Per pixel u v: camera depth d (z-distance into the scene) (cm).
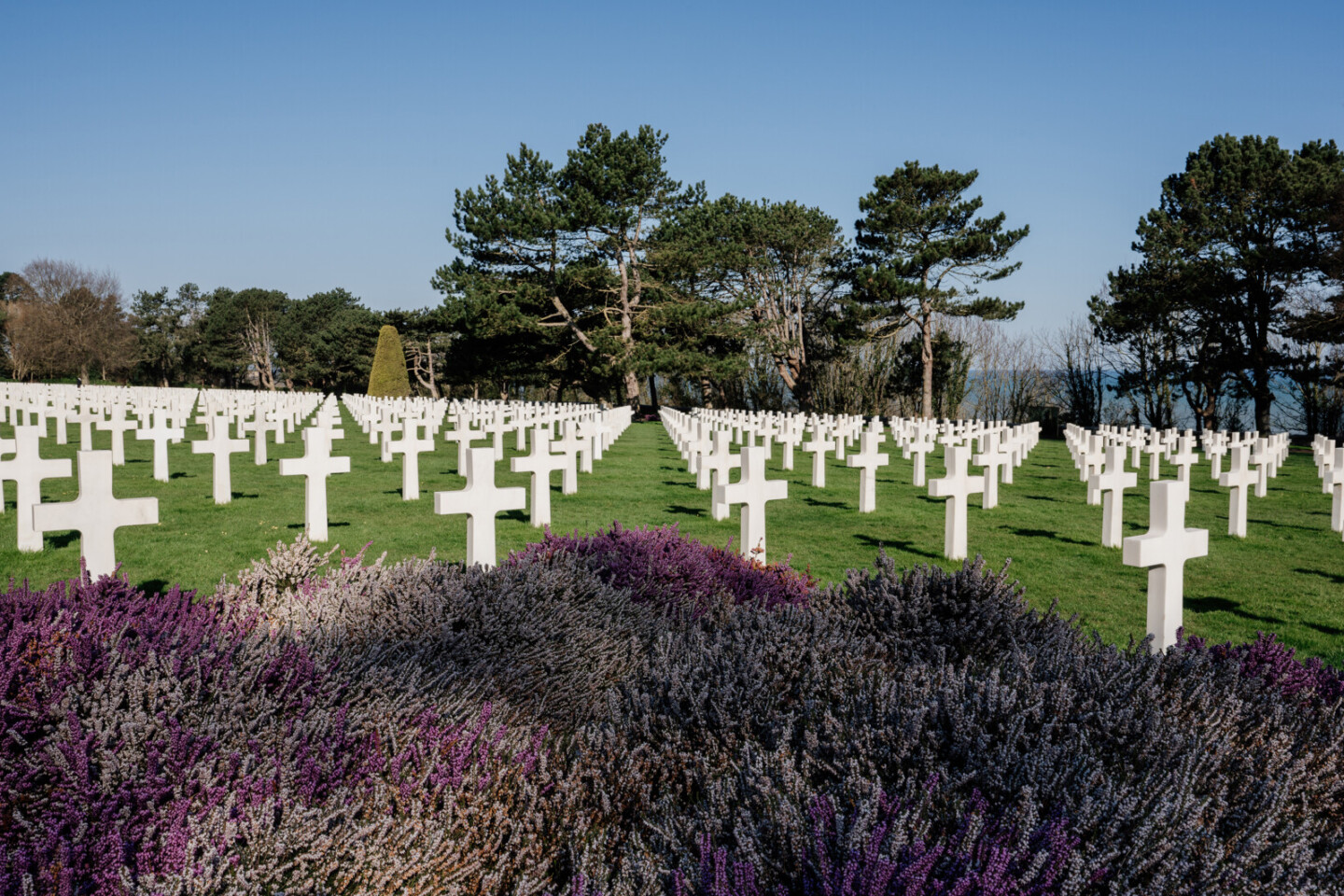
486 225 4425
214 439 1252
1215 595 884
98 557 606
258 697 325
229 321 11269
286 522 1123
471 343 5206
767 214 5453
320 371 9738
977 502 1543
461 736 339
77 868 244
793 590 707
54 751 271
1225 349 4006
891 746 311
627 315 4769
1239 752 329
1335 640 722
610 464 2033
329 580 581
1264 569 1017
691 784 350
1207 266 3781
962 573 573
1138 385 4578
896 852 236
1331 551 1137
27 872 233
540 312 4928
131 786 273
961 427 2777
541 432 1112
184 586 771
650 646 550
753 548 838
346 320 9719
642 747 359
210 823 254
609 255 4822
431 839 271
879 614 553
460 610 510
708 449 1552
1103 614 797
